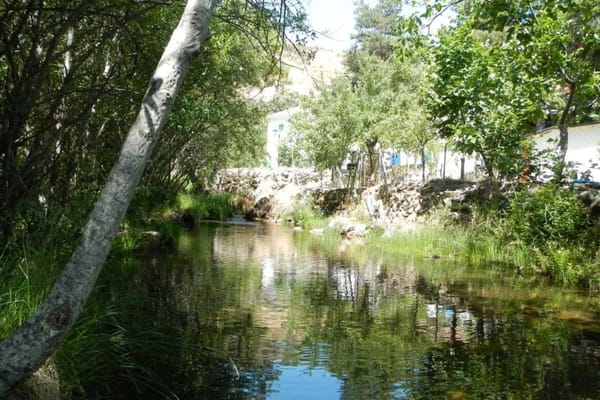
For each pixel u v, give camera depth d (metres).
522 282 9.85
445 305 7.91
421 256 13.31
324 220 21.45
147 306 7.12
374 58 24.12
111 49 8.08
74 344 4.32
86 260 2.65
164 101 2.78
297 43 5.84
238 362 5.20
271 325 6.57
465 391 4.62
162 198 19.67
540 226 11.55
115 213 2.69
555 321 7.04
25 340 2.61
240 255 13.00
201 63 11.59
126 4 6.19
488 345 5.95
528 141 12.79
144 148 2.74
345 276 10.35
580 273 9.66
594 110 13.44
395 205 18.00
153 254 12.17
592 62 9.93
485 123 12.88
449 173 22.61
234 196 29.56
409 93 21.94
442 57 13.26
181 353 5.36
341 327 6.60
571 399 4.47
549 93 12.17
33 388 3.10
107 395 4.25
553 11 8.23
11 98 6.25
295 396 4.43
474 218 14.09
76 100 7.81
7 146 6.25
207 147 23.98
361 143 21.81
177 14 8.09
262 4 5.57
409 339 6.15
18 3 5.81
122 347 5.07
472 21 9.00
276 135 41.84
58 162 8.36
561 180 12.23
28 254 5.42
